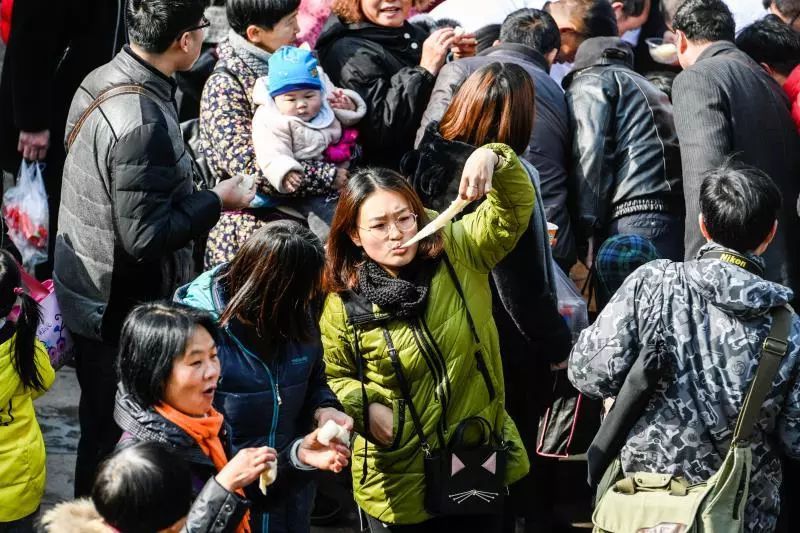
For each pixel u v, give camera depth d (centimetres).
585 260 1441
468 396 1054
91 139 1151
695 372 995
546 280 1159
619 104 1418
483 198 1148
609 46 1455
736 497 980
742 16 1622
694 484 1005
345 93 1344
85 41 1550
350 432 1009
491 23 1546
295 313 941
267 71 1335
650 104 1423
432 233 1024
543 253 1147
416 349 1029
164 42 1148
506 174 1012
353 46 1400
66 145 1202
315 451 932
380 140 1372
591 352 1024
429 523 1089
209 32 1622
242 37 1341
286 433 976
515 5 1559
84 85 1185
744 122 1370
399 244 1015
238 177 1213
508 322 1205
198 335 871
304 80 1273
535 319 1166
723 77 1373
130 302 1195
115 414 888
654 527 990
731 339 986
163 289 1205
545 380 1249
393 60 1415
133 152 1115
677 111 1379
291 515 1009
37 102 1499
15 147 1611
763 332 984
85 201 1163
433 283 1037
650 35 1684
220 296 956
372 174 1027
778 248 1395
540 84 1386
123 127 1126
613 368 1015
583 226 1406
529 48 1404
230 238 1323
